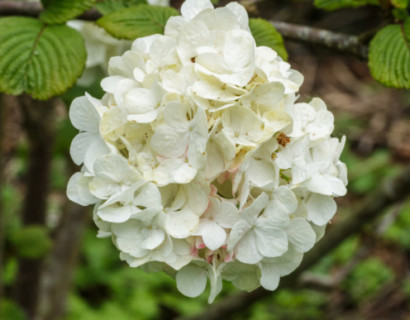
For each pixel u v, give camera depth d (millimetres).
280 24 430
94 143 340
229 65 336
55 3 394
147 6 396
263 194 332
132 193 330
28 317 675
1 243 568
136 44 353
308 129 346
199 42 342
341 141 353
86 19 423
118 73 350
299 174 339
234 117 331
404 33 395
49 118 611
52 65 384
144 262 335
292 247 345
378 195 571
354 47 418
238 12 357
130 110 334
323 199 347
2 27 387
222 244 332
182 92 333
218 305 631
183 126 330
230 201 337
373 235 770
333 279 730
